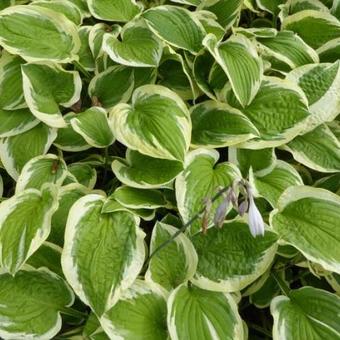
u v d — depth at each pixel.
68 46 0.62
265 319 0.60
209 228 0.52
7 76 0.62
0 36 0.60
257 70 0.58
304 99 0.58
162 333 0.48
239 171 0.55
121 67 0.63
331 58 0.69
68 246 0.48
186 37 0.63
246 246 0.51
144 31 0.63
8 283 0.50
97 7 0.69
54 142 0.61
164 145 0.53
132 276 0.47
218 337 0.47
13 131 0.60
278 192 0.56
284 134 0.58
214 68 0.61
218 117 0.58
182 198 0.52
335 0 0.76
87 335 0.49
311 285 0.60
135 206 0.52
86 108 0.65
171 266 0.51
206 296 0.50
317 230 0.51
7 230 0.50
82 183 0.59
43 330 0.49
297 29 0.73
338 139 0.65
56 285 0.51
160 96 0.56
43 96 0.60
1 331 0.48
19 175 0.59
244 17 0.83
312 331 0.49
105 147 0.58
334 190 0.61
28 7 0.62
